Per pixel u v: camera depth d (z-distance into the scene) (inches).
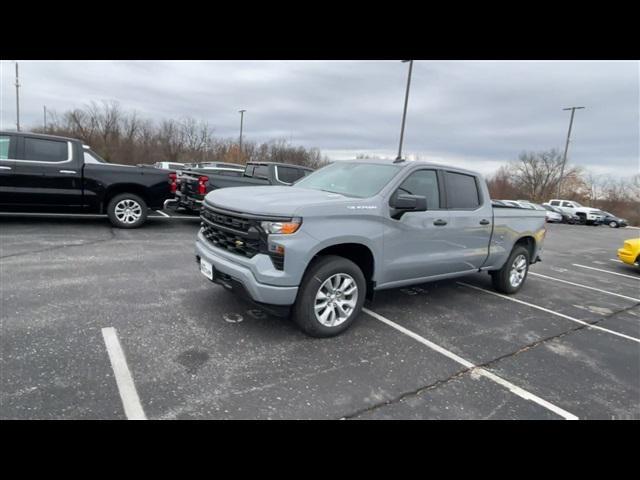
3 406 97.3
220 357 130.0
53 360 119.5
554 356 158.1
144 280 202.4
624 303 255.6
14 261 217.9
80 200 312.7
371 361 137.6
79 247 260.4
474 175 208.5
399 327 171.6
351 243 151.0
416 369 135.5
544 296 251.1
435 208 184.1
